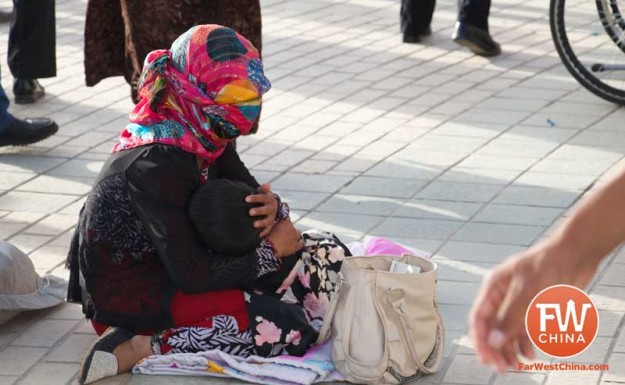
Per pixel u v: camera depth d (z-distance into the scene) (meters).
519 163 8.28
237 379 5.20
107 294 5.28
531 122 9.27
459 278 6.34
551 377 5.17
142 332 5.34
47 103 10.20
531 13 13.40
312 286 5.57
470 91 10.22
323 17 13.38
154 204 5.08
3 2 14.23
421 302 5.06
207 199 5.11
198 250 5.15
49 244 7.01
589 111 9.54
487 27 11.30
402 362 5.04
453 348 5.51
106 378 5.26
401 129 9.17
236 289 5.32
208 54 5.16
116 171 5.18
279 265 5.38
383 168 8.25
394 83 10.53
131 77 7.25
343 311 5.12
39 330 5.86
